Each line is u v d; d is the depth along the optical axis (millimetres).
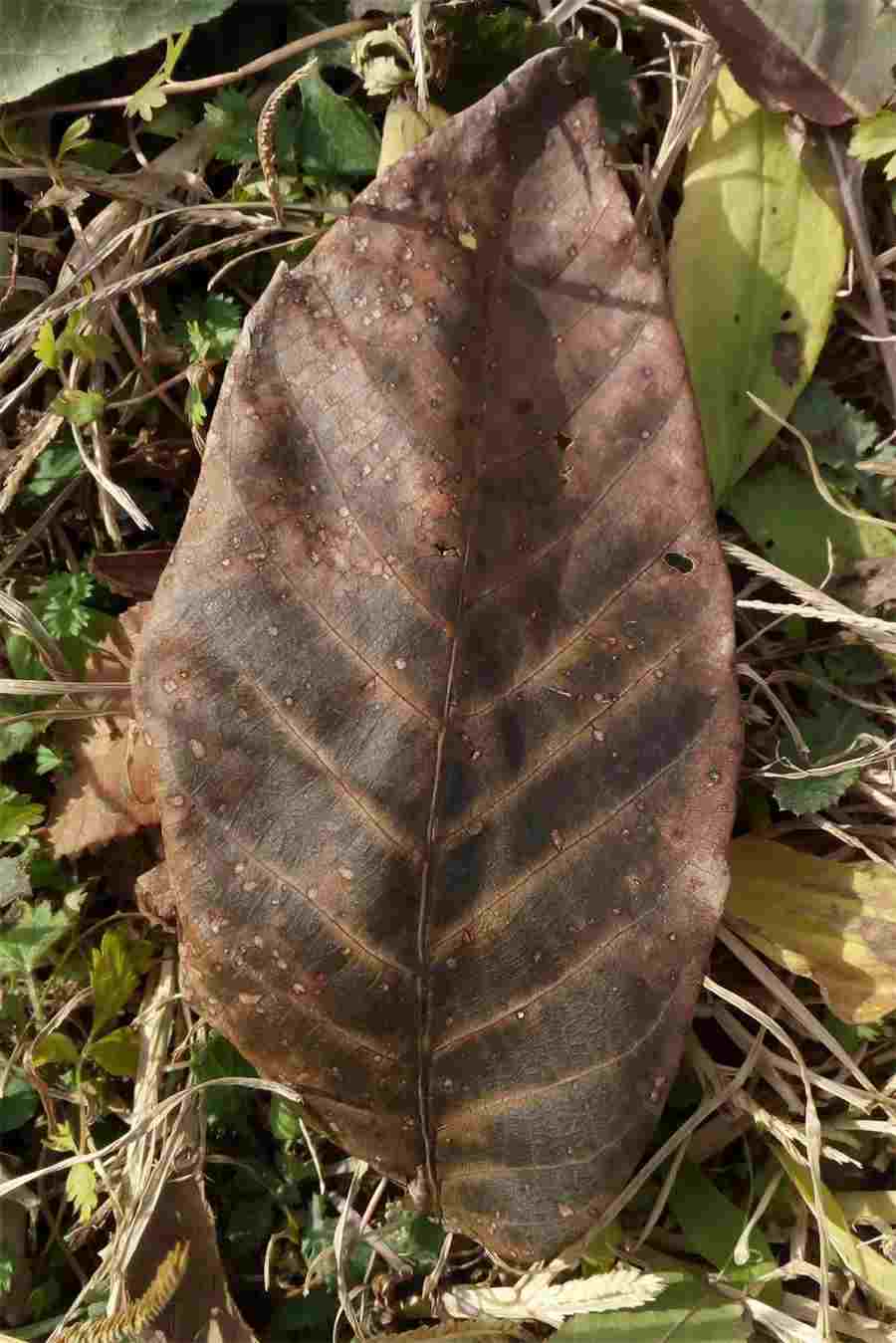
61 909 287
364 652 252
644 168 290
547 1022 259
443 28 281
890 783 288
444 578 252
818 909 282
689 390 254
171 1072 288
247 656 253
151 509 295
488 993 258
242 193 289
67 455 293
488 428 253
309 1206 291
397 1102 263
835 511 289
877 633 278
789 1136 279
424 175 252
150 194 288
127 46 280
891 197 293
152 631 253
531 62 251
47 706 289
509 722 254
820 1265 279
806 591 279
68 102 290
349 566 252
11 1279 285
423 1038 259
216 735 253
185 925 256
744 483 290
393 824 253
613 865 257
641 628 256
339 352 253
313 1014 258
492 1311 281
